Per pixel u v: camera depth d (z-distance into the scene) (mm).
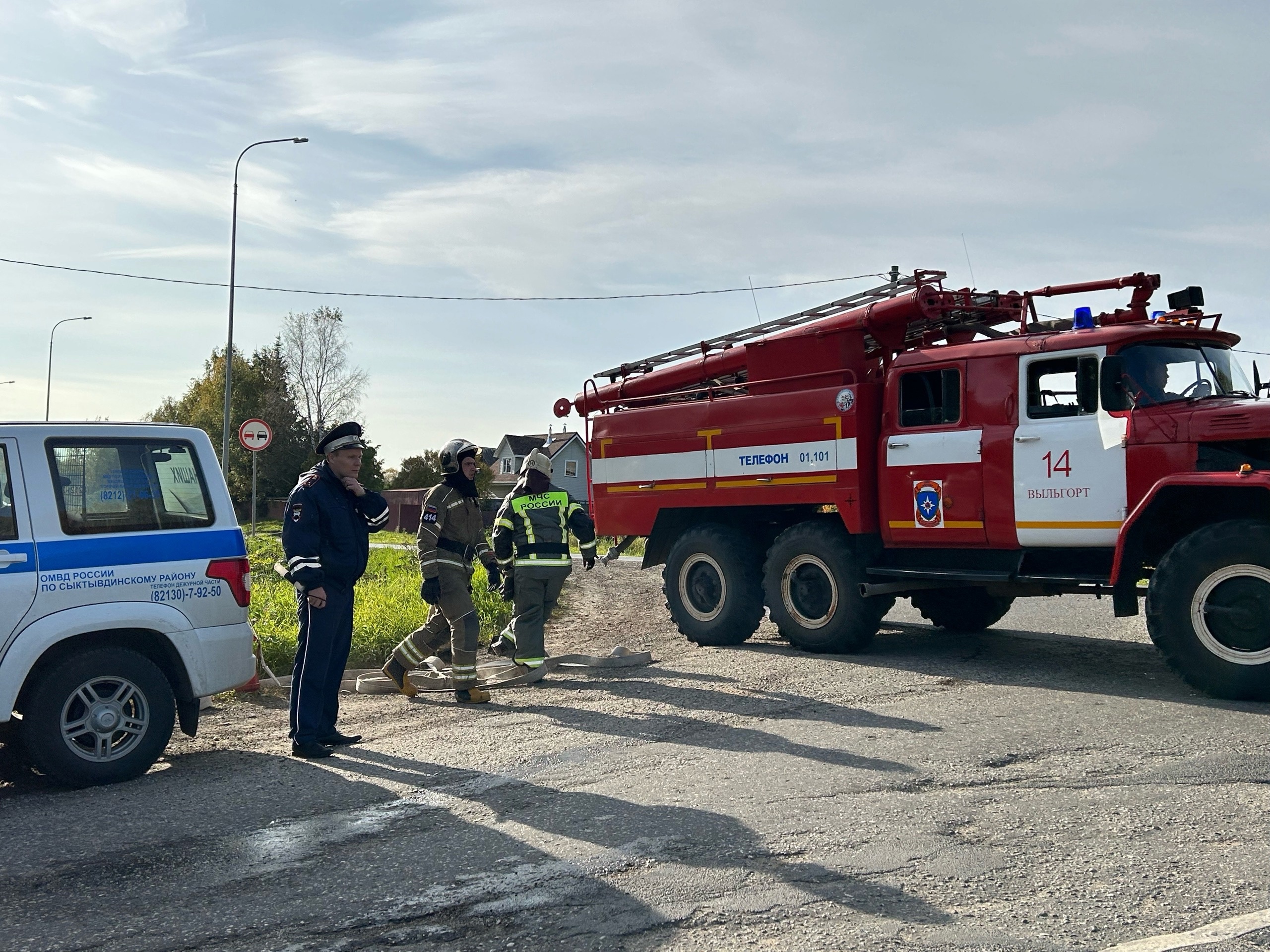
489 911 3979
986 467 8922
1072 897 3918
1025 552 8875
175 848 4820
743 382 11539
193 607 6477
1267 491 7523
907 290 9867
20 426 6176
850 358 10062
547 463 9352
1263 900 3832
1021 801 5129
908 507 9453
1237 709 6949
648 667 9625
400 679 8695
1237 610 7188
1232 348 9086
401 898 4125
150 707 6195
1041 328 9930
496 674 9273
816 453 10070
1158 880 4059
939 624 11461
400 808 5375
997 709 7145
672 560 11289
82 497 6250
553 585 9273
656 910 3924
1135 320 9305
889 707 7348
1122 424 8141
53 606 6000
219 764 6492
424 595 8156
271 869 4516
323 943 3748
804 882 4156
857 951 3523
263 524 61844
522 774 5957
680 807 5199
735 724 7004
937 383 9406
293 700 6738
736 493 10812
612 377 12656
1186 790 5195
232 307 28906
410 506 58531
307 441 72062
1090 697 7461
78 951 3727
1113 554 8516
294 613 12484
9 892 4324
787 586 10305
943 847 4492
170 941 3793
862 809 5062
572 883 4227
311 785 5871
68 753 5926
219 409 71375
